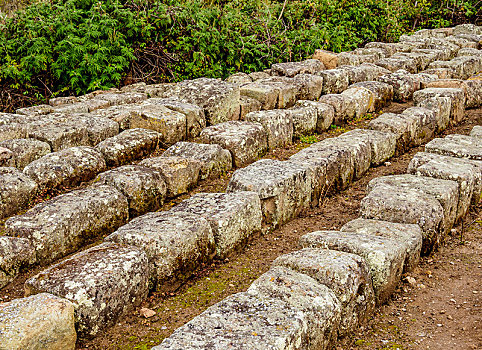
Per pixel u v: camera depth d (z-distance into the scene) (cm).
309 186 591
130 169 579
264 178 548
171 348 287
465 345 352
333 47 1348
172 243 427
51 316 329
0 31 1041
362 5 1527
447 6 1809
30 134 680
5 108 995
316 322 331
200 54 1103
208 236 464
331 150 651
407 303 418
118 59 1039
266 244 515
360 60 1188
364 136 722
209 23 1177
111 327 376
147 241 418
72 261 391
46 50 1008
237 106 834
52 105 903
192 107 779
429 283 446
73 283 361
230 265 470
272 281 360
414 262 462
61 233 475
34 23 1038
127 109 815
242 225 500
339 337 365
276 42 1264
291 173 564
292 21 1378
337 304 353
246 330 304
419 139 808
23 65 997
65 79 1036
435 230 491
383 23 1560
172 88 938
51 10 1086
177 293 425
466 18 1816
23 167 645
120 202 532
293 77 999
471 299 414
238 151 687
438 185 535
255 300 339
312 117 828
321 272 371
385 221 486
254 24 1270
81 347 356
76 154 633
